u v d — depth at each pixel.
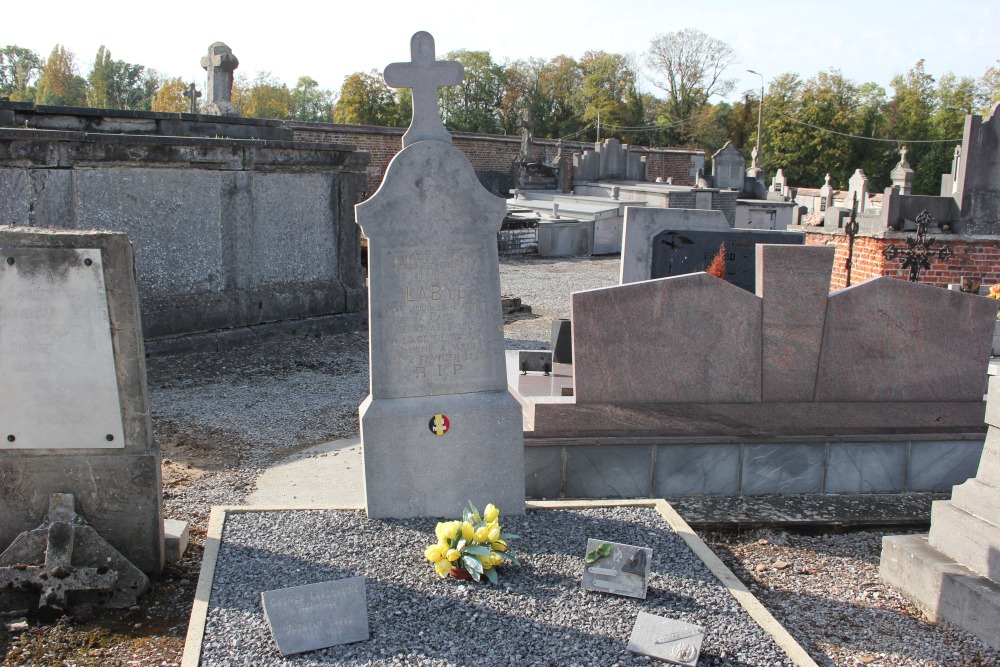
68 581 4.24
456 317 5.06
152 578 4.65
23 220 8.63
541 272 20.55
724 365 6.12
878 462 6.38
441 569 4.36
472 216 4.99
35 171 8.65
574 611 4.10
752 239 10.06
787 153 59.94
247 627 3.88
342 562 4.54
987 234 13.15
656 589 4.34
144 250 9.66
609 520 5.18
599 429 6.09
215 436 7.40
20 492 4.49
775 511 5.89
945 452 6.43
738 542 5.54
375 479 5.07
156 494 4.59
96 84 77.06
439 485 5.14
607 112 71.88
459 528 4.40
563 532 4.99
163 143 9.58
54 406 4.42
